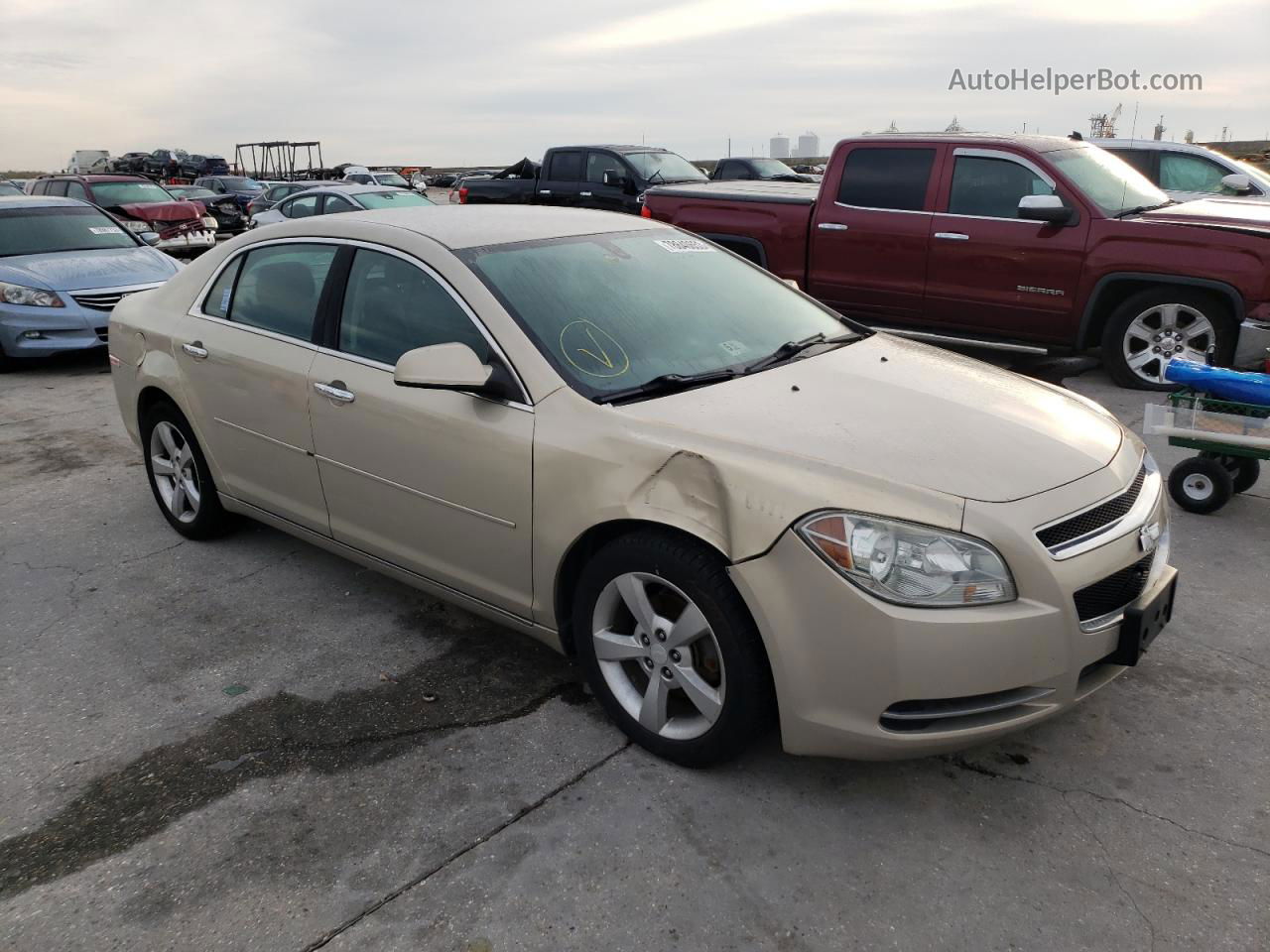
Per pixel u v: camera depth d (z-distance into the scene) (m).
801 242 8.36
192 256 15.87
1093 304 7.16
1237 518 4.79
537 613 3.15
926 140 7.72
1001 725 2.53
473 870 2.52
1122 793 2.77
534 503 3.00
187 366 4.27
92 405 7.75
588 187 14.50
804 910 2.37
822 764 2.93
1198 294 6.89
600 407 2.93
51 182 17.17
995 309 7.57
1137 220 6.95
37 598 4.18
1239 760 2.90
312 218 4.00
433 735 3.12
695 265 3.88
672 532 2.74
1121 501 2.73
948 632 2.41
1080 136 11.20
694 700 2.80
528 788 2.84
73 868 2.56
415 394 3.30
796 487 2.54
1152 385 7.22
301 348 3.77
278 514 4.09
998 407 3.05
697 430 2.78
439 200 28.22
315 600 4.11
